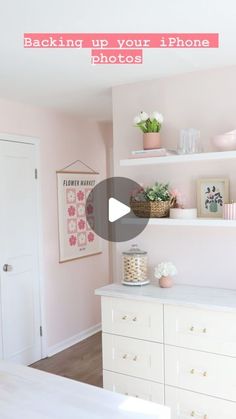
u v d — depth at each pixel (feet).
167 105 9.47
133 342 8.70
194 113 9.13
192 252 9.24
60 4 5.80
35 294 12.71
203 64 8.54
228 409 7.64
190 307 7.90
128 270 9.46
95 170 15.44
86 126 14.96
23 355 12.25
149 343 8.48
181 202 9.15
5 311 11.62
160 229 9.66
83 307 14.83
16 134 11.96
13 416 4.39
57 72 8.98
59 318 13.69
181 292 8.68
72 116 14.20
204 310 7.79
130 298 8.59
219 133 8.84
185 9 6.01
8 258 11.70
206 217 8.94
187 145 8.70
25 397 4.83
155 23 6.51
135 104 9.90
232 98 8.67
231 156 7.97
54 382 5.23
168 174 9.50
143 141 9.26
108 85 10.12
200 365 7.91
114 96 10.23
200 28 6.71
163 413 4.45
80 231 14.62
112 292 8.89
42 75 9.22
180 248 9.40
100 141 15.71
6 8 5.90
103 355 9.11
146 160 8.96
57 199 13.56
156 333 8.38
